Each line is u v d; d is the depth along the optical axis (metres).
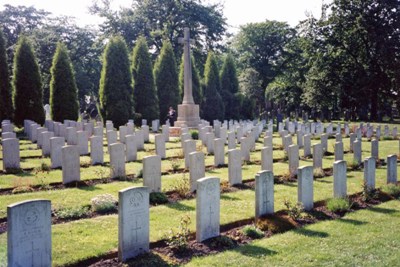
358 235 9.14
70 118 33.56
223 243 8.61
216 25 54.94
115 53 35.84
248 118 48.56
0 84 30.30
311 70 53.56
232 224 9.87
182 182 13.62
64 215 10.15
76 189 12.91
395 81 48.81
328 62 51.72
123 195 7.64
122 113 35.53
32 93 31.70
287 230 9.59
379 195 12.66
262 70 66.56
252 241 8.84
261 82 66.12
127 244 7.73
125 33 53.91
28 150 20.19
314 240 8.80
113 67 35.72
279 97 70.25
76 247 8.07
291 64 66.31
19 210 6.59
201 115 43.50
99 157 17.11
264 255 7.94
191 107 31.55
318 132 31.53
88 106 60.97
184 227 8.80
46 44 51.94
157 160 12.28
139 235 7.91
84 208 10.71
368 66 49.97
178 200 12.02
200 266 7.40
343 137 29.52
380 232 9.37
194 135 26.33
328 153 21.33
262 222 9.70
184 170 16.23
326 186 13.92
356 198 12.49
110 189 12.89
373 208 11.53
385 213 10.99
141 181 14.20
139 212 7.89
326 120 55.75
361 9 49.53
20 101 31.53
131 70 37.91
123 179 14.40
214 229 8.97
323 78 51.75
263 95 64.81
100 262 7.61
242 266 7.42
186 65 31.67
